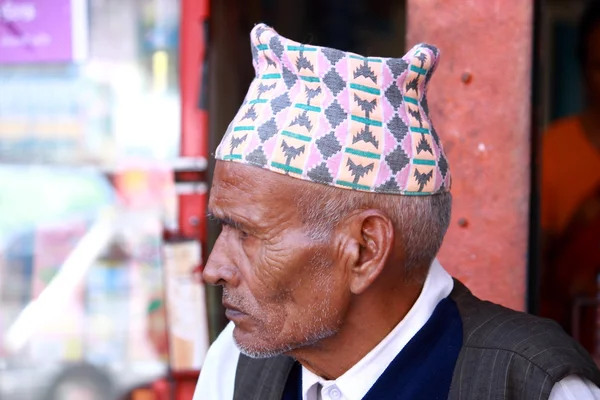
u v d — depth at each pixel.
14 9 2.18
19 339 2.21
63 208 2.21
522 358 1.12
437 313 1.21
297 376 1.29
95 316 2.21
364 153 1.10
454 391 1.15
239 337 1.18
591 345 2.62
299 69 1.10
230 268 1.16
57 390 2.21
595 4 3.10
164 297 2.20
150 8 2.19
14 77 2.20
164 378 2.21
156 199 2.21
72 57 2.19
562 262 2.92
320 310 1.15
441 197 1.20
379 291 1.17
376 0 3.55
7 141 2.21
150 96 2.20
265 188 1.11
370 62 1.11
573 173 3.03
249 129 1.12
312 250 1.12
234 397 1.33
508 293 1.75
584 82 3.12
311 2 3.44
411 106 1.15
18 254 2.21
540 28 1.74
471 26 1.73
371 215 1.12
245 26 2.48
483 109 1.74
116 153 2.21
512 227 1.74
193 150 2.20
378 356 1.19
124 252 2.21
